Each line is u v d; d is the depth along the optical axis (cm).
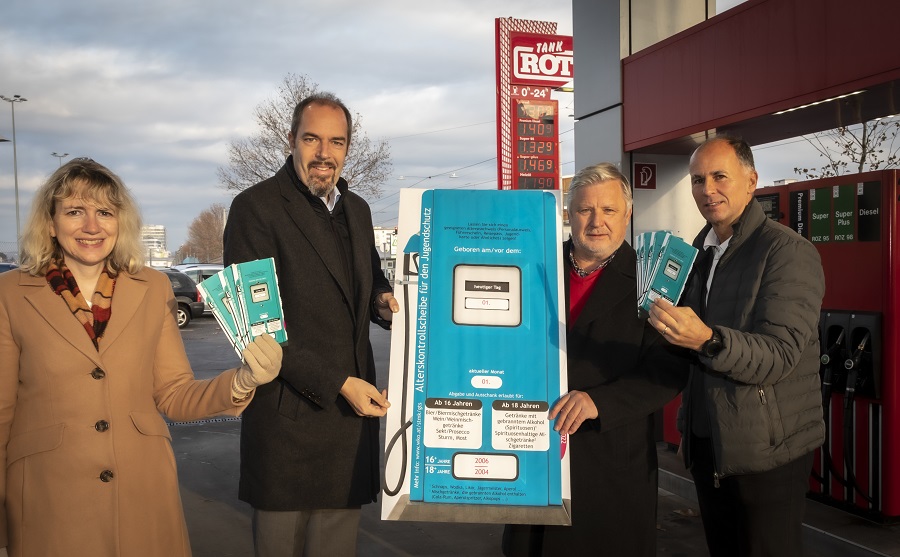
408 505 212
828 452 411
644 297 218
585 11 622
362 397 230
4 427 193
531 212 231
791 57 420
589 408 217
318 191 243
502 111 917
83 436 193
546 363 220
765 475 249
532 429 216
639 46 585
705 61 488
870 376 400
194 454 625
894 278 392
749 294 249
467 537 427
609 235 237
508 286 224
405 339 220
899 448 389
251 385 200
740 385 246
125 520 197
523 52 916
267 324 198
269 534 241
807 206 449
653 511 242
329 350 240
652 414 245
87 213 198
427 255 226
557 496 213
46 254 201
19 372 196
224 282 196
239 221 242
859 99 400
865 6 370
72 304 199
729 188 261
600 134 609
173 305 226
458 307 223
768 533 250
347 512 248
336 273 242
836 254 427
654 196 597
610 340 239
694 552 392
